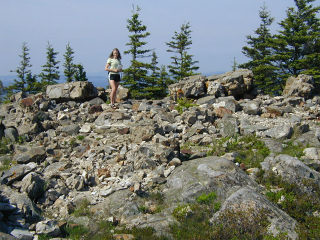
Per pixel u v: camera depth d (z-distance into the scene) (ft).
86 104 53.06
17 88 199.72
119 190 28.04
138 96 136.15
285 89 65.21
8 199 25.25
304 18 140.77
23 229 22.71
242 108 51.11
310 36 131.75
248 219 22.90
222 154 34.71
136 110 49.14
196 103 54.24
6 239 19.66
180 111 48.83
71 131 42.19
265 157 34.12
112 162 32.81
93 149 35.50
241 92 58.90
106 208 26.21
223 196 26.12
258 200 24.43
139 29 141.49
